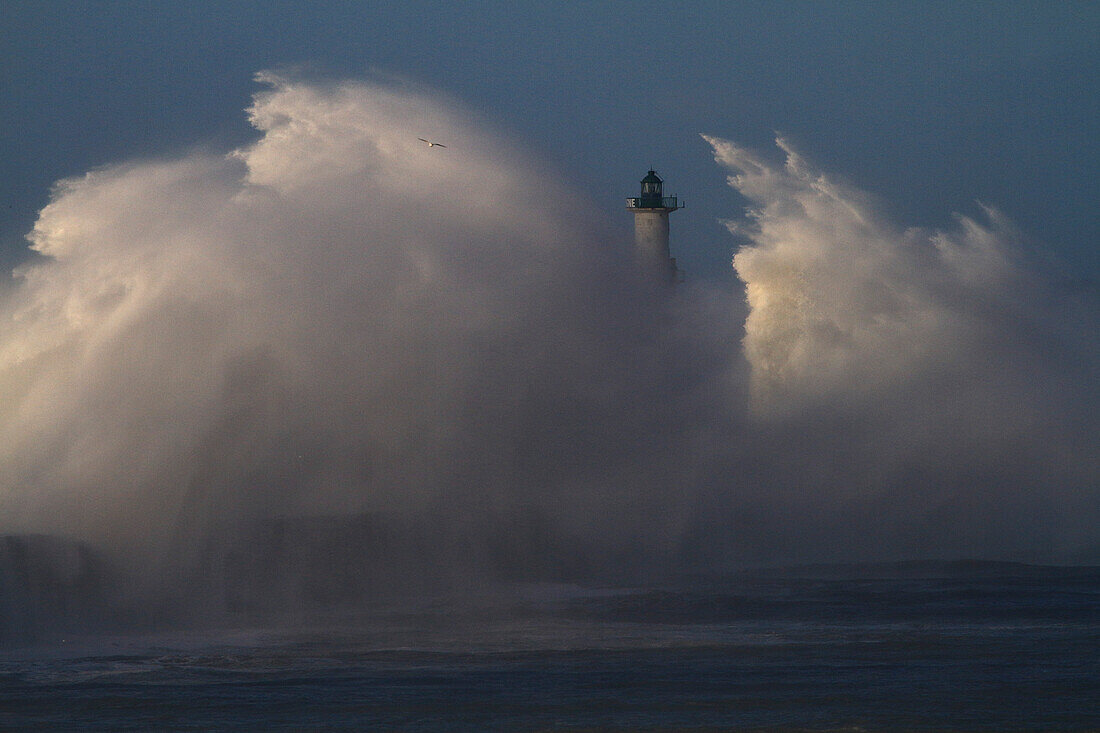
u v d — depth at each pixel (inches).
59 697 2640.3
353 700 2596.0
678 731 2370.8
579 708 2529.5
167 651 3122.5
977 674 2783.0
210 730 2393.0
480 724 2423.7
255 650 3129.9
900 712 2477.9
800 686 2684.5
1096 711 2476.6
